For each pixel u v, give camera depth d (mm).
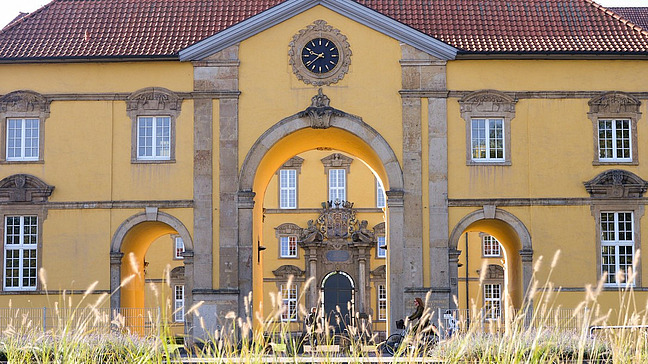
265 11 36688
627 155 36875
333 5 36875
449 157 36531
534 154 36656
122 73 36938
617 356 14297
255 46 36969
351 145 39312
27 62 36719
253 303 36344
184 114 36812
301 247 60500
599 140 36875
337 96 36812
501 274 57719
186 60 36750
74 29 38125
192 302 36094
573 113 36812
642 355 14617
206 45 36625
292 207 61094
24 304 36094
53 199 36562
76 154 36750
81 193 36562
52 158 36719
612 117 36875
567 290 36094
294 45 36938
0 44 37344
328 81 36906
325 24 36938
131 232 37281
